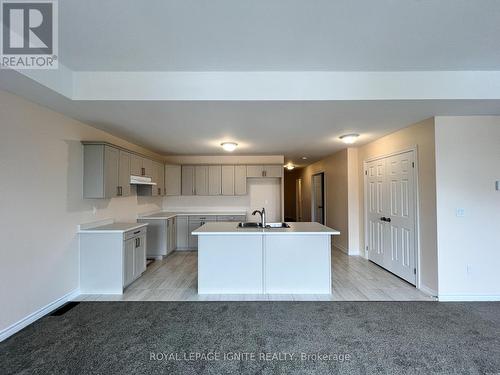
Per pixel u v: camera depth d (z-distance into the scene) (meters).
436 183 3.09
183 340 2.28
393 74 2.51
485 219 3.08
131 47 2.08
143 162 4.69
